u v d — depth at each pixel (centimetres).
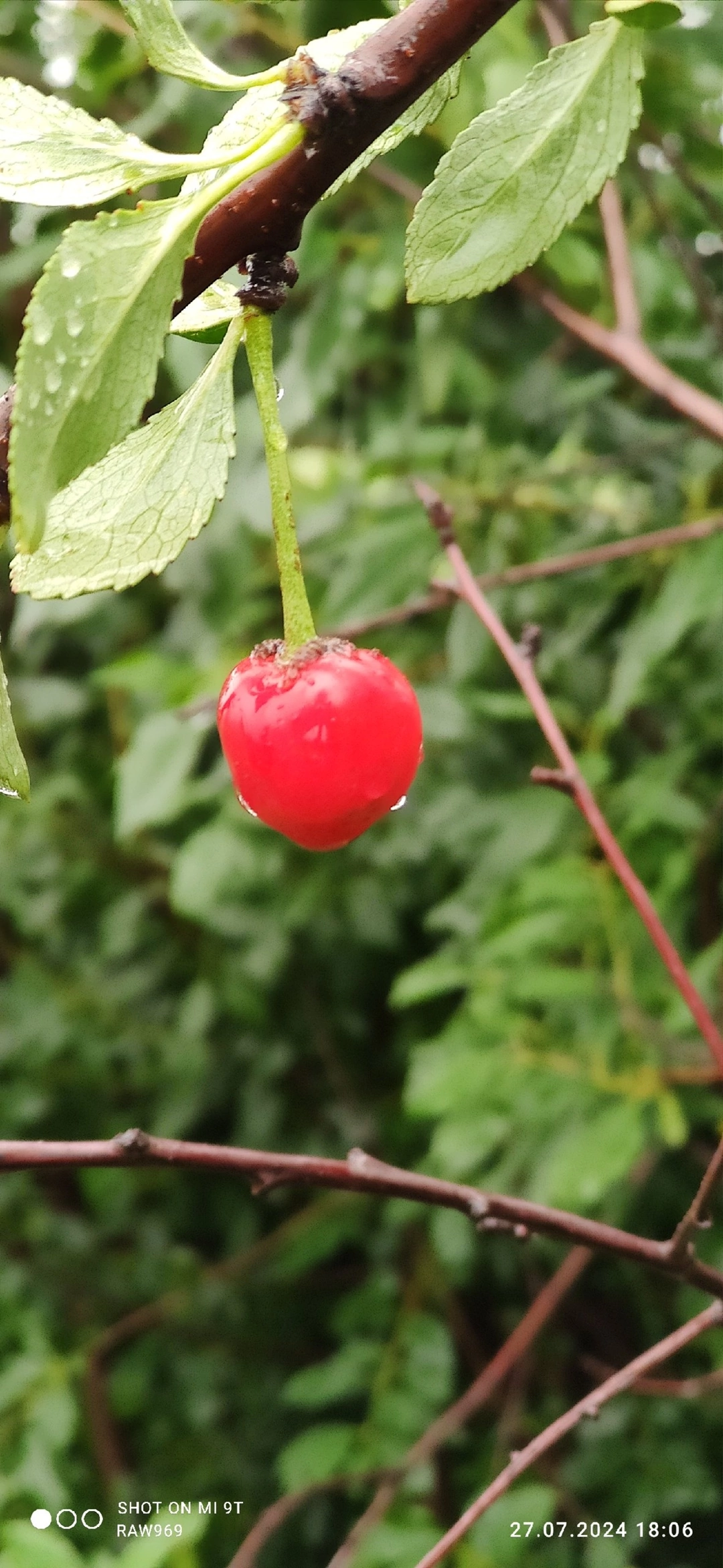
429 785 52
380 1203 57
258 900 54
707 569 38
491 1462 50
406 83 20
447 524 29
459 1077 41
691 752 45
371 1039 63
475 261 21
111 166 19
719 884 51
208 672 47
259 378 21
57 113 20
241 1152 24
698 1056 41
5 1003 61
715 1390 45
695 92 41
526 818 44
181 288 19
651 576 46
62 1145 23
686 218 50
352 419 56
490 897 47
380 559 45
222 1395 58
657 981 42
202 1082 60
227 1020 61
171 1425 57
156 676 47
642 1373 25
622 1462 48
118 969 63
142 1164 23
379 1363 50
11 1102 61
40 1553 28
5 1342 53
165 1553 29
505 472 48
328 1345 61
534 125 21
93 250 19
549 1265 57
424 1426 48
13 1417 48
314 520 47
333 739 22
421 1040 59
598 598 47
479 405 51
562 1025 44
